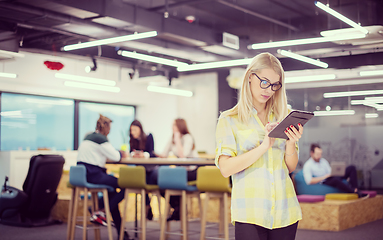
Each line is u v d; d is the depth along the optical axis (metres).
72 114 9.62
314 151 6.58
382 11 6.45
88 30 6.05
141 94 10.82
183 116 10.93
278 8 7.96
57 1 5.15
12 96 8.45
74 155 8.06
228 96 10.20
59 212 6.49
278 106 1.76
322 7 4.43
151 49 7.12
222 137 1.73
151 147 5.79
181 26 6.82
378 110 9.99
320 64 6.84
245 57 8.16
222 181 3.98
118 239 4.77
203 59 7.99
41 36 7.00
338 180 6.42
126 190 4.52
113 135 10.65
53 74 8.75
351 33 5.67
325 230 5.51
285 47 7.53
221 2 7.20
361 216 6.14
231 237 4.61
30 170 5.86
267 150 1.69
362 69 7.23
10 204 5.93
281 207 1.67
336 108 9.52
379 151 10.12
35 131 8.85
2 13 5.29
